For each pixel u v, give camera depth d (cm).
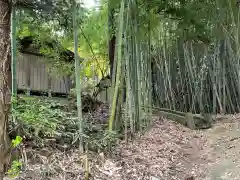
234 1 594
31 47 777
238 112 721
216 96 729
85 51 763
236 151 438
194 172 386
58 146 358
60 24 466
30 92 806
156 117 662
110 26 555
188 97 745
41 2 385
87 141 376
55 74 827
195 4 486
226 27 645
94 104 625
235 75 712
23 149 320
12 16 407
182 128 592
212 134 547
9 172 284
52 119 383
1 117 286
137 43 505
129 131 496
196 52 734
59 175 309
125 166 366
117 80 441
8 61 292
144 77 544
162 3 465
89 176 321
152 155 419
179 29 545
